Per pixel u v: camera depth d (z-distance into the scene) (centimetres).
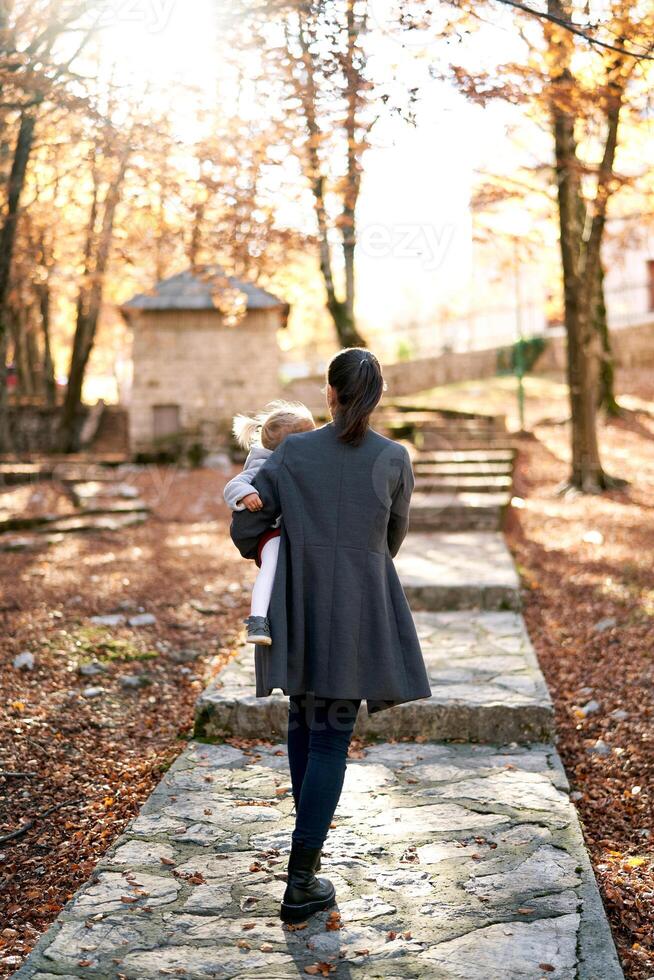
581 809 371
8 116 628
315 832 273
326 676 274
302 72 523
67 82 557
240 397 1598
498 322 2652
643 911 291
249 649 546
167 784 376
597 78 545
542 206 995
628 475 1113
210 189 620
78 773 409
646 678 488
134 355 1598
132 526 1036
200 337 1596
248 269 736
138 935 266
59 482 1297
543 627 610
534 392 1900
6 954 279
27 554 855
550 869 302
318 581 278
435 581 648
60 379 3316
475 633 566
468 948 258
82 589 707
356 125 546
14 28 509
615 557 764
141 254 842
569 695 488
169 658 567
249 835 329
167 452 1510
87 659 546
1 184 761
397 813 347
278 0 485
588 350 1060
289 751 302
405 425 1374
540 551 812
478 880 296
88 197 938
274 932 268
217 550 887
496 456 1181
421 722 429
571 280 1035
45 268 991
